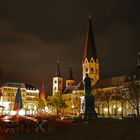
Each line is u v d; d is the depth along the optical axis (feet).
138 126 129.39
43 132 110.63
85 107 185.68
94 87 613.11
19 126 110.42
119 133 99.50
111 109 461.37
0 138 89.04
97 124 151.02
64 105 653.30
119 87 487.61
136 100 352.08
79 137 89.76
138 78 479.00
